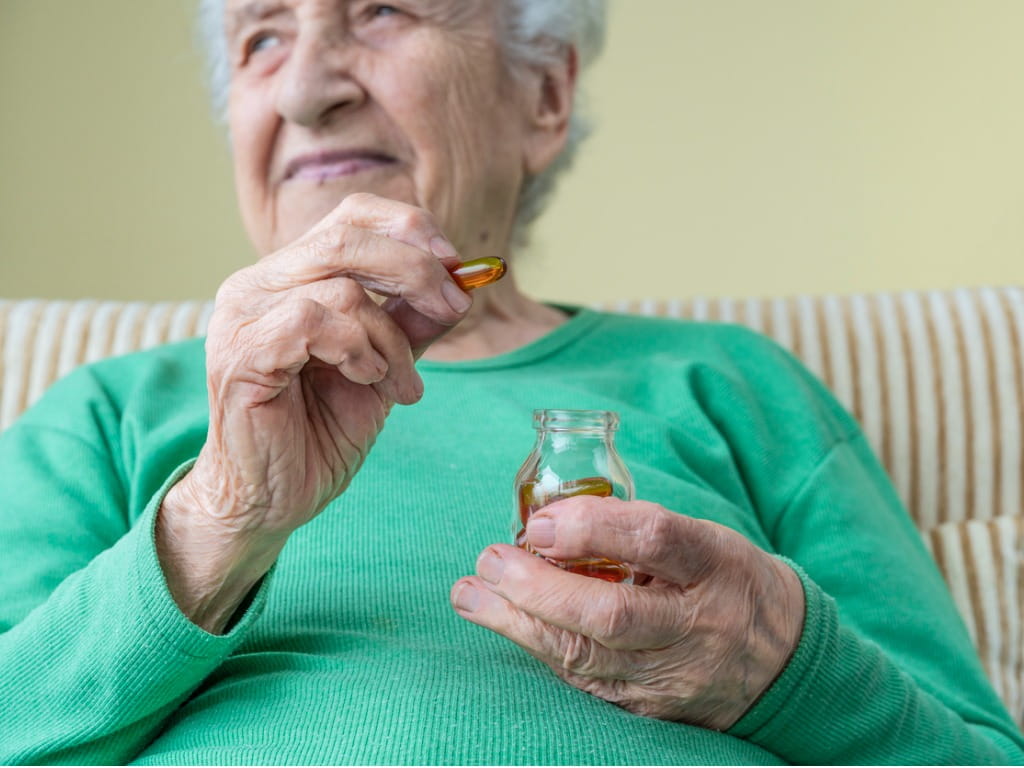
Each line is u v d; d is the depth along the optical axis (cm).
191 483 41
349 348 37
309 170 58
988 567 69
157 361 60
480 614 40
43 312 75
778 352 66
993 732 52
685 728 42
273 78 58
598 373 61
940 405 74
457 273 38
